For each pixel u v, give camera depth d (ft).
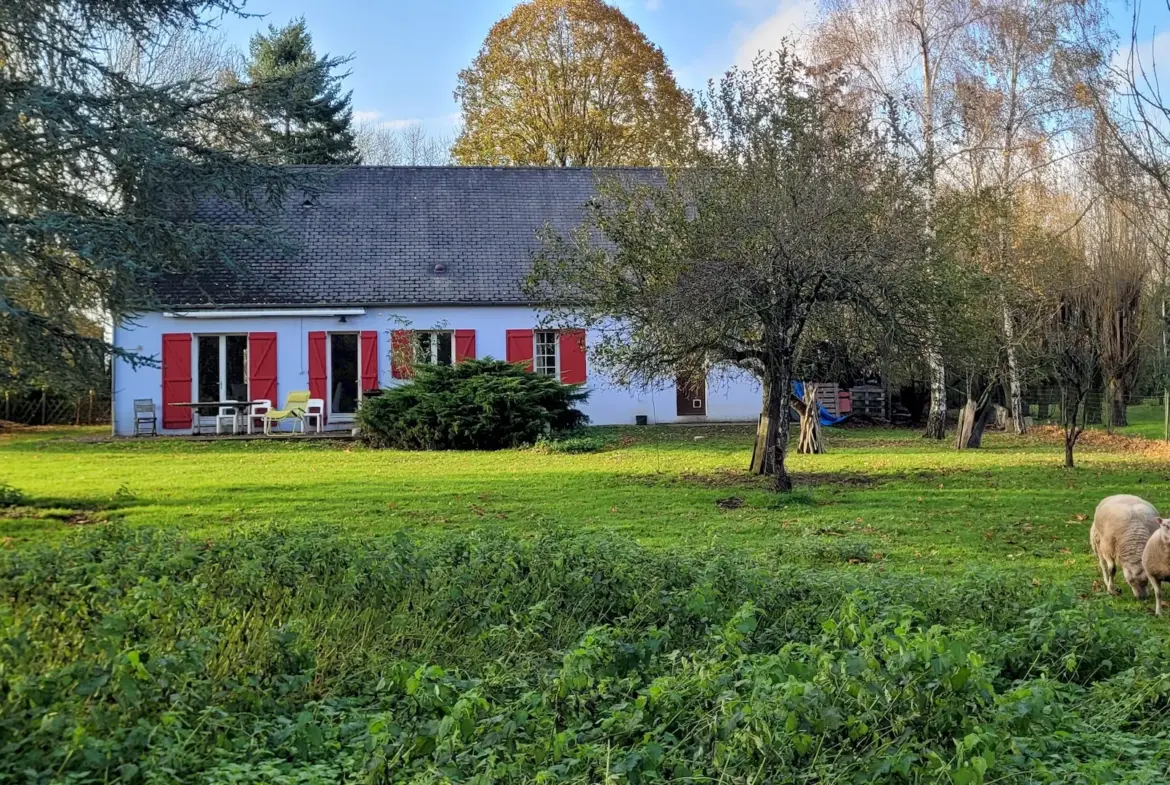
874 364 44.78
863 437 73.92
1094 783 11.91
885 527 33.83
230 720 14.23
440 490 42.60
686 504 38.68
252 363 77.05
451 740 12.10
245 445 66.69
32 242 34.45
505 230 85.40
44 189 36.52
